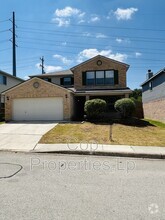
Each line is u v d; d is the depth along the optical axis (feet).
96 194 14.33
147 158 25.98
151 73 78.38
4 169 19.94
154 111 70.23
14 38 107.24
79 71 72.79
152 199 13.61
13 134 40.68
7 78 85.15
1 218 11.15
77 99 73.92
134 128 47.93
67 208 12.32
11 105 62.28
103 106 57.06
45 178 17.47
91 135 39.11
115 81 70.54
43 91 60.80
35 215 11.48
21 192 14.57
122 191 14.89
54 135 38.81
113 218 11.23
